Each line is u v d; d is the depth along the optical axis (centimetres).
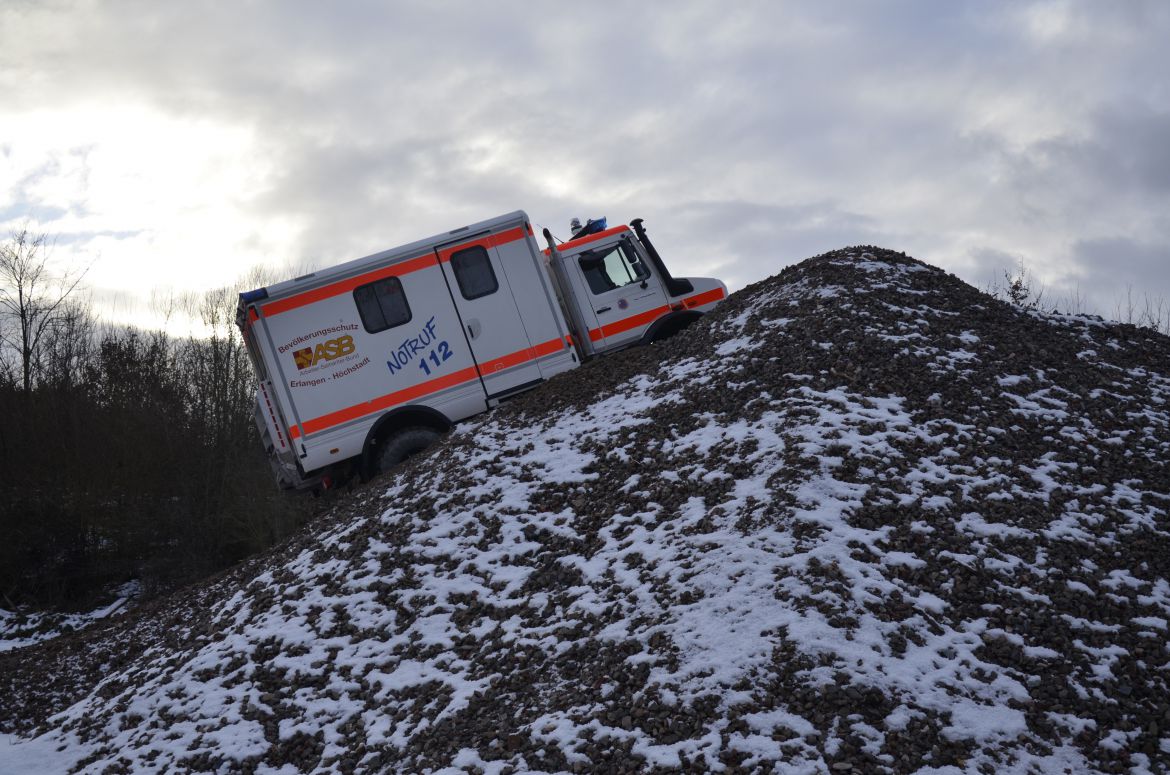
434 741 607
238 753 672
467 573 804
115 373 2127
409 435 1175
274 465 1329
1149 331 1104
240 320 1214
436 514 905
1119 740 507
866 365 897
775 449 775
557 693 610
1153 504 707
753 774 493
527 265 1223
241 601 910
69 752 754
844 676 545
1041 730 514
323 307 1173
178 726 727
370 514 968
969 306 1069
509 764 555
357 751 635
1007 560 641
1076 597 608
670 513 762
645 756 524
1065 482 729
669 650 600
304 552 959
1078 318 1132
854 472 730
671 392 970
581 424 992
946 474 731
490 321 1209
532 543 812
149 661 888
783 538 662
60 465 1628
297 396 1162
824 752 500
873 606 597
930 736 509
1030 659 560
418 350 1190
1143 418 834
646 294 1308
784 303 1076
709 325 1136
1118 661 559
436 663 704
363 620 788
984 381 880
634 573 703
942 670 552
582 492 859
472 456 993
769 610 604
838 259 1168
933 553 645
